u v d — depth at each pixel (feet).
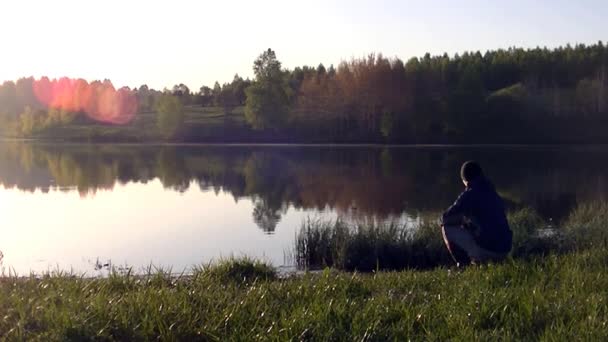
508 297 20.01
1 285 23.63
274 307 19.74
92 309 18.60
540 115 248.73
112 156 191.83
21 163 164.86
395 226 55.01
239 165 160.25
